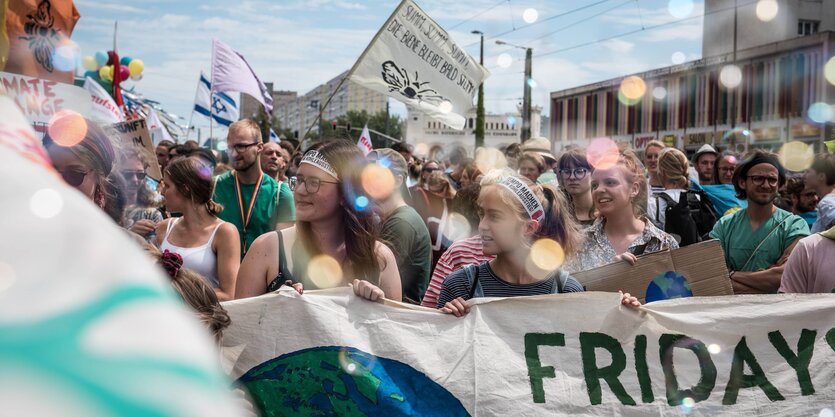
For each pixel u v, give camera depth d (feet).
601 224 13.00
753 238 14.53
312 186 9.52
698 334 9.17
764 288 13.62
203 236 12.84
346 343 8.64
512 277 9.92
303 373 8.61
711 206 17.48
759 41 96.53
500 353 8.82
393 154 17.80
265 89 37.01
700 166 24.68
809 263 11.14
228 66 34.45
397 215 13.67
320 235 9.78
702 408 9.03
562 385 8.83
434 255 18.97
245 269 9.78
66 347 0.74
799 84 83.10
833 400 9.06
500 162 25.72
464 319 8.96
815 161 19.21
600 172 12.57
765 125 88.22
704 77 98.12
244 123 16.92
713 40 104.73
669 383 9.02
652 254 11.10
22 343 0.73
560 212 10.03
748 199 14.60
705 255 11.04
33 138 1.11
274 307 8.71
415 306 8.95
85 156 8.11
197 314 6.75
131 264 0.87
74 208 0.89
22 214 0.84
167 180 12.85
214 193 17.13
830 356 9.15
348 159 9.72
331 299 8.80
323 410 8.59
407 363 8.68
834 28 99.35
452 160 44.34
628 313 9.09
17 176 0.90
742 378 9.14
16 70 13.66
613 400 8.91
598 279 11.09
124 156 11.86
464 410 8.62
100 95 26.68
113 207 9.20
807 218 19.38
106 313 0.80
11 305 0.76
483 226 9.69
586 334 9.05
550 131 131.75
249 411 8.38
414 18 19.48
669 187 18.54
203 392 0.79
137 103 50.37
